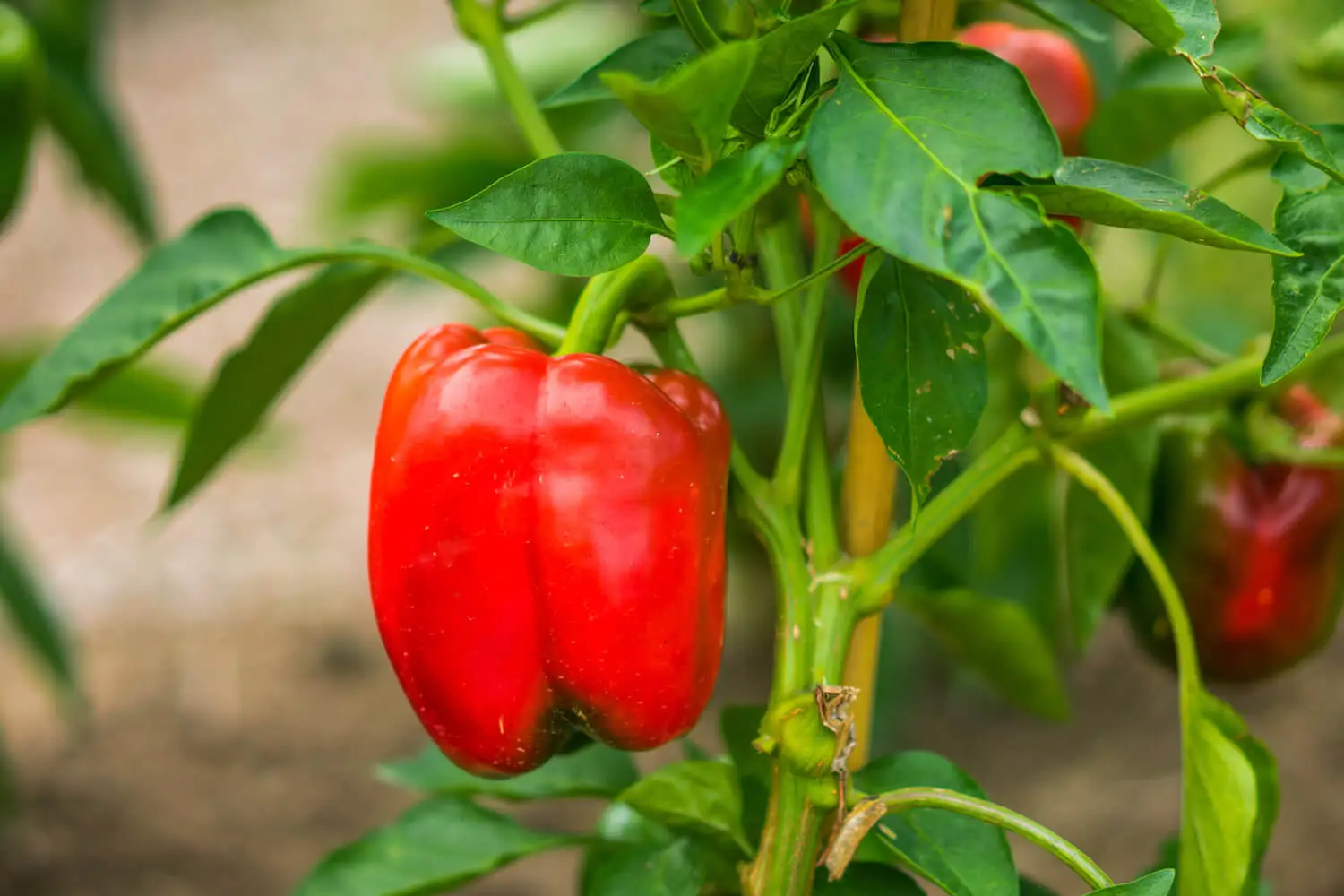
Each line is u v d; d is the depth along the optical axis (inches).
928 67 34.9
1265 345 42.0
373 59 234.2
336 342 173.8
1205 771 38.2
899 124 34.5
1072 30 40.3
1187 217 34.6
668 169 36.0
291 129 212.8
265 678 117.5
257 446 96.2
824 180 34.2
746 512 38.3
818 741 37.0
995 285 33.6
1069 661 88.0
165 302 39.4
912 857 37.6
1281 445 42.5
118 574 133.4
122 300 39.5
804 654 37.7
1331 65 41.6
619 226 35.6
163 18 250.2
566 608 36.8
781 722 37.2
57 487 148.6
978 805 36.9
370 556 37.5
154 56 236.1
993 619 41.4
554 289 70.9
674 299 38.1
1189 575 43.4
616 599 36.7
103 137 61.5
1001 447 38.6
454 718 37.6
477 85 59.5
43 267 183.5
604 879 39.5
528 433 36.9
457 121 65.3
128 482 149.7
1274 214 36.0
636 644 36.8
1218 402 42.1
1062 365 33.4
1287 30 56.3
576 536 36.7
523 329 38.9
